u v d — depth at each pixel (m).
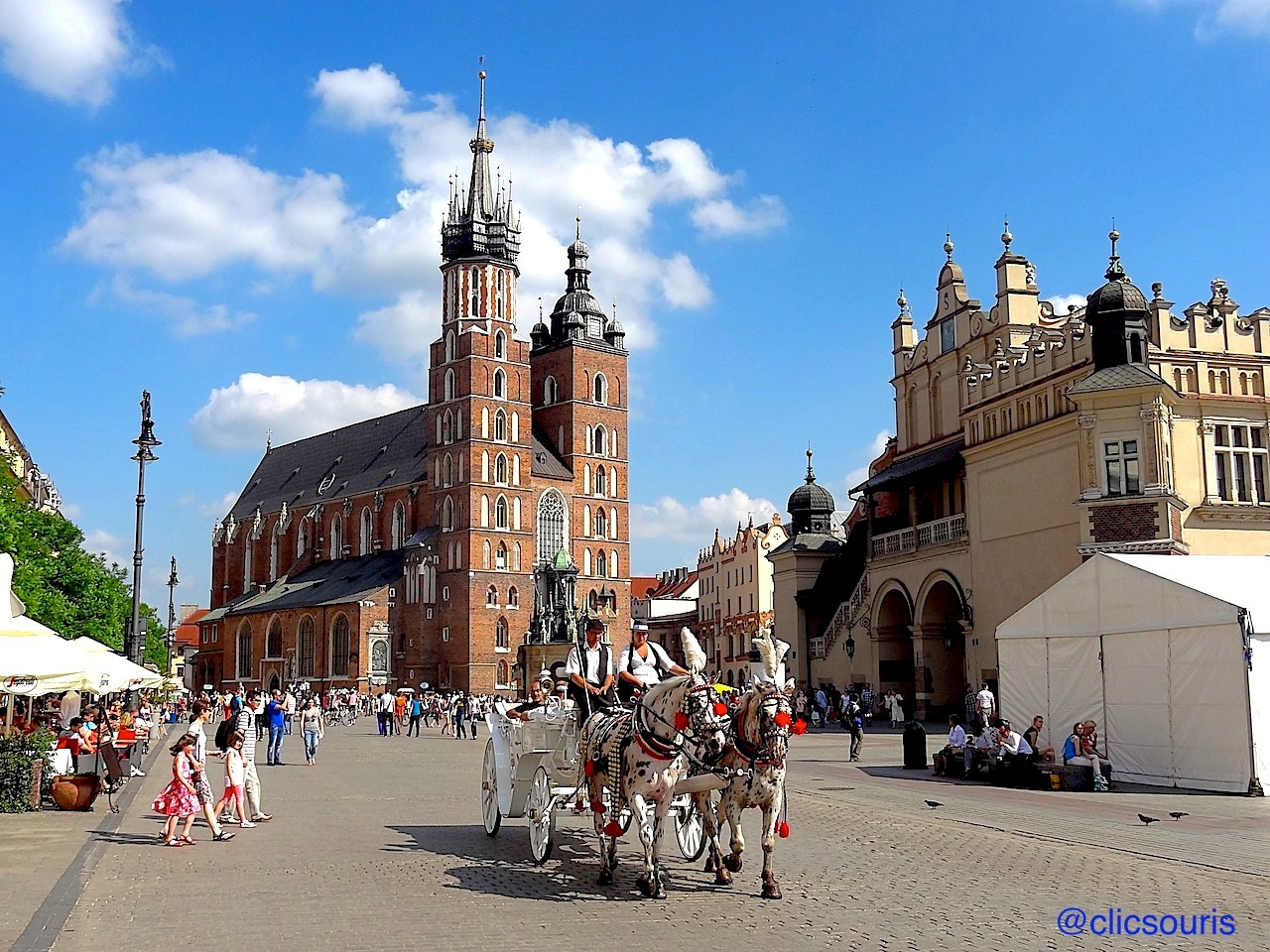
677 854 18.64
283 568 156.75
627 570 136.25
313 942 12.45
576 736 17.25
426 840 20.62
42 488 101.94
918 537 61.31
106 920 13.64
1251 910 14.09
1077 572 32.84
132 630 44.84
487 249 128.25
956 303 63.44
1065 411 49.25
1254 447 47.97
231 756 23.20
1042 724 33.00
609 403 137.75
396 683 124.94
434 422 128.62
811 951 12.05
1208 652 28.45
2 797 25.47
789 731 14.62
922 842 20.05
